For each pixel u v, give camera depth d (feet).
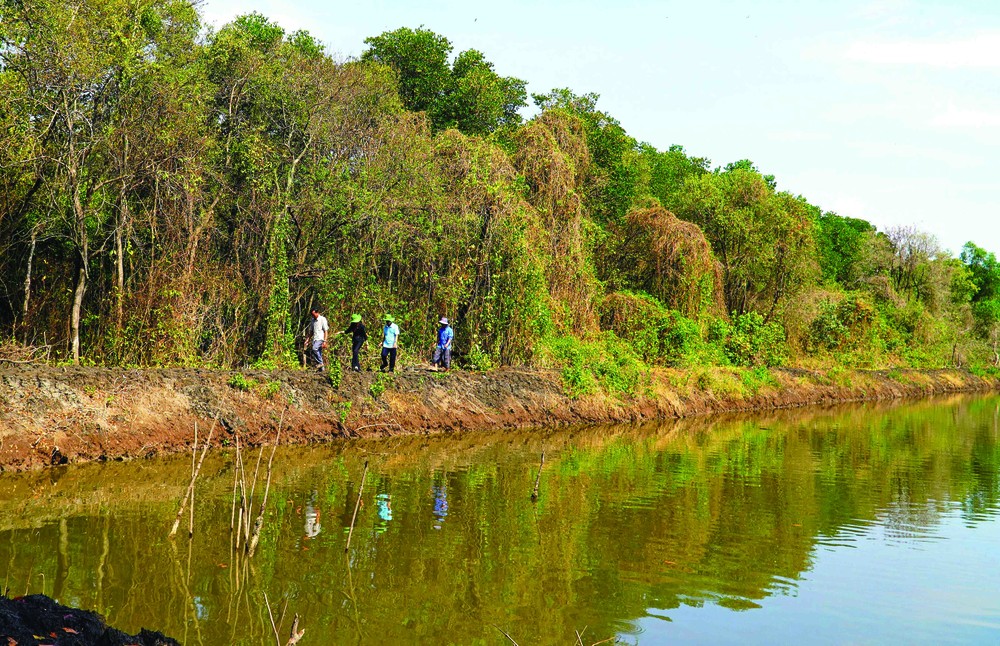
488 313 94.94
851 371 155.43
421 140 95.55
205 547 39.29
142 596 32.71
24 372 57.52
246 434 65.82
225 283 82.53
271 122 91.30
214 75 88.12
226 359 79.25
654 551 42.63
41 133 67.82
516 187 99.25
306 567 37.14
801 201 156.46
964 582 39.11
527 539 43.65
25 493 47.80
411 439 75.56
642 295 119.24
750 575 39.29
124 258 79.41
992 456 81.25
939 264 209.97
